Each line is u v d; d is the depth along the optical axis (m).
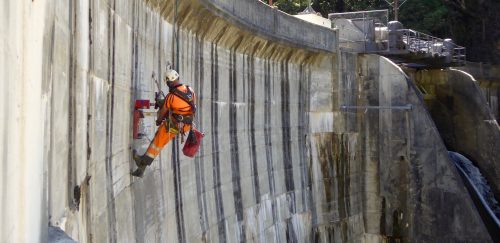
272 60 18.39
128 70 8.88
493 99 40.81
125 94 8.70
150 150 8.71
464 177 22.92
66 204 5.50
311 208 20.27
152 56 10.54
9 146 2.95
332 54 21.33
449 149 25.94
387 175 22.02
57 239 4.47
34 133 3.75
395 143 21.89
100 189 7.20
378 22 23.66
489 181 24.89
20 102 3.25
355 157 22.17
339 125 21.50
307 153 20.34
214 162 14.58
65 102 5.43
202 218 13.59
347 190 21.78
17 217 3.20
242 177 16.20
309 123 20.59
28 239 3.52
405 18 44.78
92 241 6.75
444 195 21.17
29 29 3.51
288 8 38.97
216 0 13.45
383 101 22.08
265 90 17.95
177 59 12.36
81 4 6.16
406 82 21.70
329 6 43.12
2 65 2.72
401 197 21.83
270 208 17.73
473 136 25.41
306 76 20.59
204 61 14.14
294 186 19.33
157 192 10.58
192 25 13.15
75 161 5.88
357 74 22.38
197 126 13.62
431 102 26.73
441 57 26.33
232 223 15.39
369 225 22.27
